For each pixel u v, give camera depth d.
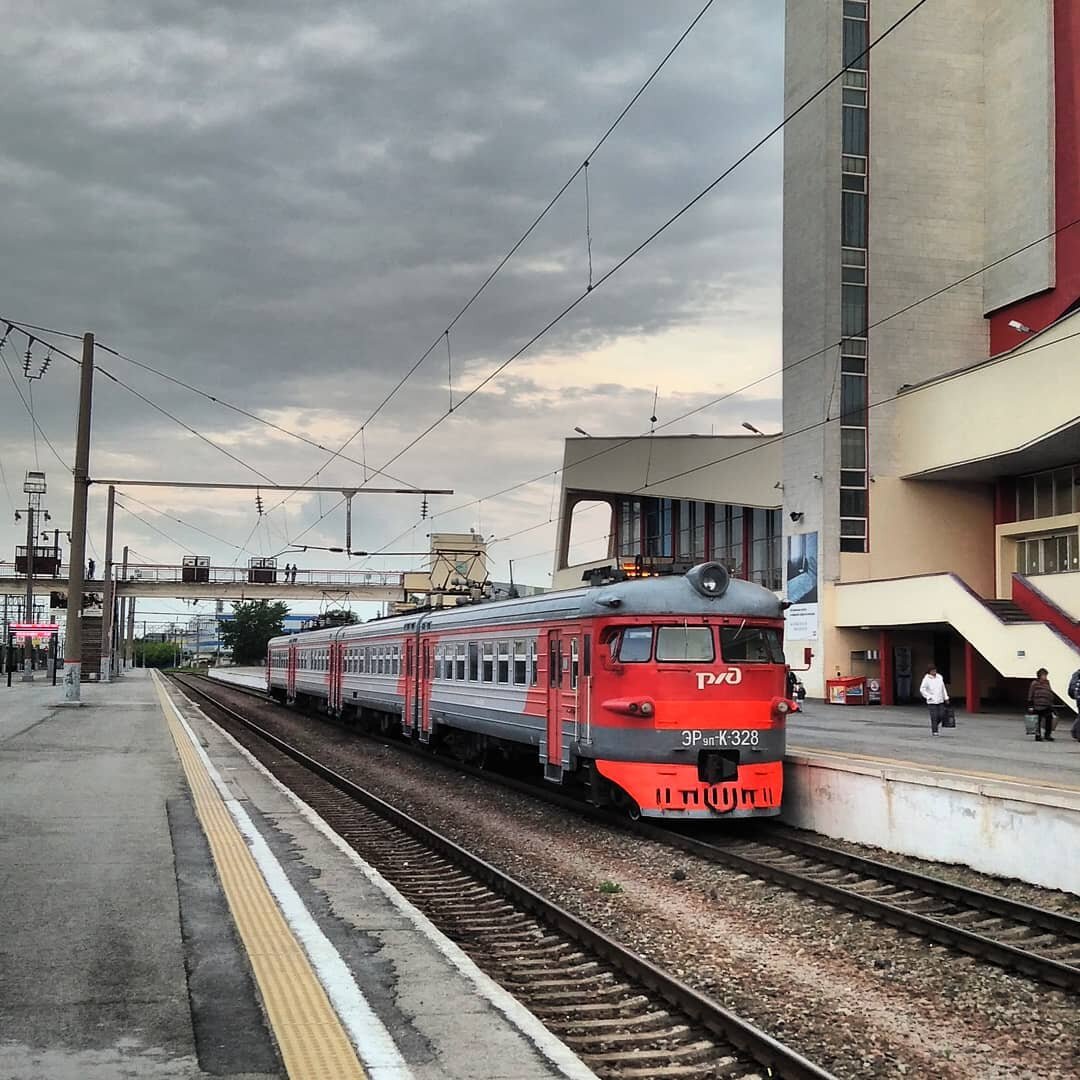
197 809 13.95
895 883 11.97
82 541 34.91
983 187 46.53
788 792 15.94
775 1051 6.52
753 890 11.62
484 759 22.05
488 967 8.74
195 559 72.94
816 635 44.28
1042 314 43.75
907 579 40.22
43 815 13.38
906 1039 7.27
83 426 34.34
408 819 15.45
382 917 8.78
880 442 45.00
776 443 48.50
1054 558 42.06
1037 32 43.78
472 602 23.22
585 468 58.50
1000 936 9.85
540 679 17.42
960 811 12.62
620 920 10.50
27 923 8.30
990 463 41.16
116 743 22.70
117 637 78.00
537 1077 5.53
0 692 46.91
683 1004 7.58
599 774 15.59
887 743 24.17
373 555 44.47
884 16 45.97
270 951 7.59
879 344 45.28
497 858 13.65
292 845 11.91
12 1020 6.20
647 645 14.91
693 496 52.22
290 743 30.28
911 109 46.16
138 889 9.45
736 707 14.86
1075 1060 6.94
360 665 31.19
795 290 46.59
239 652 129.50
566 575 62.03
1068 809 11.20
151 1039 5.92
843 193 45.38
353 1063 5.61
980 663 42.34
